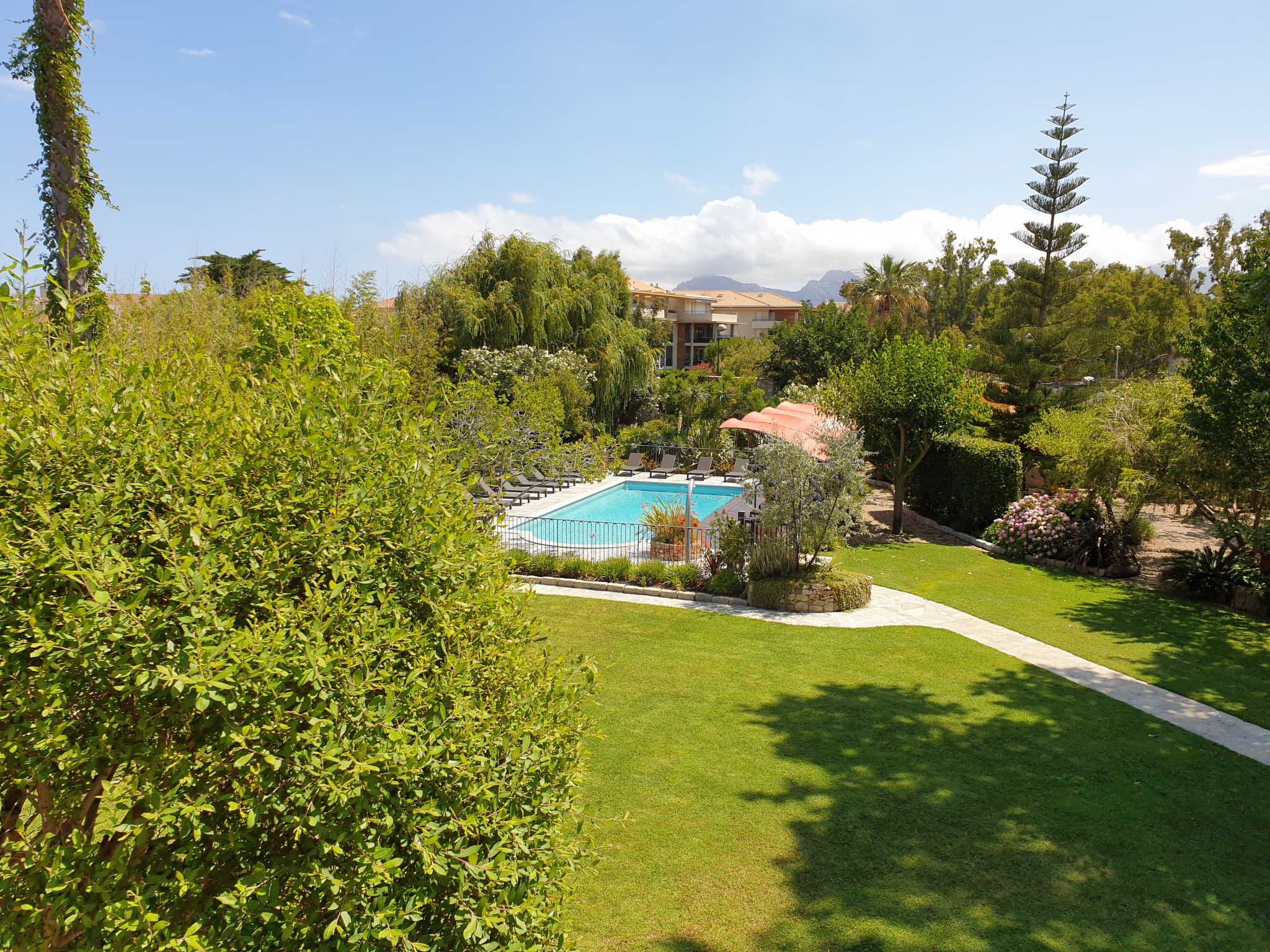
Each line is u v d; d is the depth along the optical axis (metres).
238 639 2.68
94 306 11.54
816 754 7.87
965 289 59.78
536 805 3.45
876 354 21.05
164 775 2.70
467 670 3.43
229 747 2.77
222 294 24.47
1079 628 12.31
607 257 39.06
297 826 2.73
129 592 2.68
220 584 2.81
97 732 2.73
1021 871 5.90
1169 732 8.47
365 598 3.17
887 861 6.04
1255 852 6.18
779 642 11.58
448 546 3.61
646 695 9.46
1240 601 13.55
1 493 2.77
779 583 13.38
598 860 4.00
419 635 3.33
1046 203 26.33
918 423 20.00
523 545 17.84
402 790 3.05
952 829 6.49
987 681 10.02
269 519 3.18
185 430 3.34
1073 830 6.49
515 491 24.08
